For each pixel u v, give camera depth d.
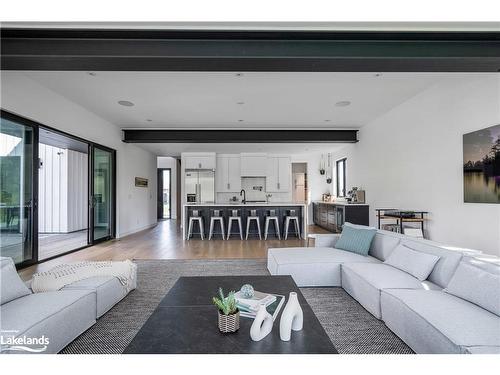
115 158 6.62
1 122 3.66
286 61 2.82
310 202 10.10
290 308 1.54
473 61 2.79
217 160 9.08
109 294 2.60
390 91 4.38
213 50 2.74
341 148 8.66
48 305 1.95
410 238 3.04
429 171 4.25
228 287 2.28
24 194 4.00
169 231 8.19
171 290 2.22
